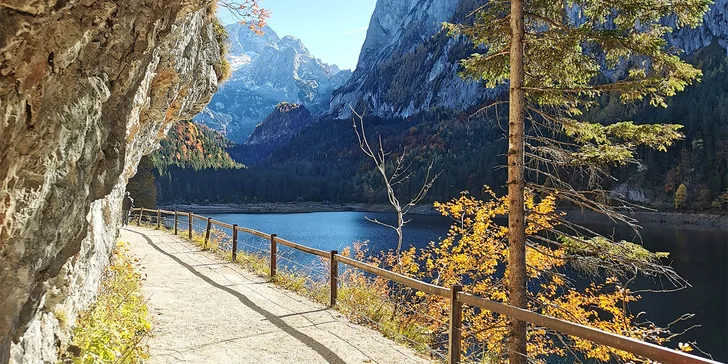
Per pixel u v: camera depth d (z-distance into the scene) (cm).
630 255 643
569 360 987
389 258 1194
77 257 399
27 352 261
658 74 605
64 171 209
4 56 168
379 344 588
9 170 176
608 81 687
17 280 195
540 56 691
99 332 434
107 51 229
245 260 1160
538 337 973
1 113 171
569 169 679
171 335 585
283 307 743
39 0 169
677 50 614
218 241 1449
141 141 977
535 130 709
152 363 489
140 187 3975
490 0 705
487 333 870
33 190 187
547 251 763
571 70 692
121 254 952
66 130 198
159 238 1609
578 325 339
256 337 593
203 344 560
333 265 756
